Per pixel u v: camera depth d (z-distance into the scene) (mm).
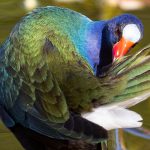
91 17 16719
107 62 13094
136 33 13008
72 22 12781
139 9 16938
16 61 12055
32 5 16969
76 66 11594
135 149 12484
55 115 10805
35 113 11211
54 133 10766
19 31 12391
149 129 12945
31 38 12109
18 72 11914
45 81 11266
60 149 11234
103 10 16922
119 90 11227
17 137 11641
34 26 12352
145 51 11703
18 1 17125
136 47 15188
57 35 12172
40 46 11891
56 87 11094
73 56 11836
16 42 12281
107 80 11438
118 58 12461
